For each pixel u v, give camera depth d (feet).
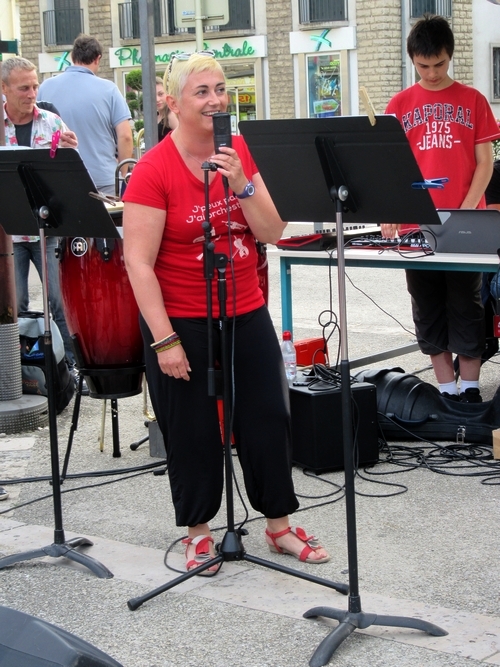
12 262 17.79
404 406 15.69
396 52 67.46
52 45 78.69
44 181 11.15
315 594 10.37
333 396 14.30
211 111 10.11
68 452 14.70
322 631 9.52
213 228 10.49
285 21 70.13
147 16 14.93
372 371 16.38
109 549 11.92
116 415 15.60
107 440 16.76
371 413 14.56
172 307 10.68
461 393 17.08
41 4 78.38
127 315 14.49
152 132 15.14
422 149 16.60
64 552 11.44
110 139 21.97
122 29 76.38
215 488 11.06
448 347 16.75
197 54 10.26
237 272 10.73
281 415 10.94
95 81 21.76
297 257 16.48
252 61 71.92
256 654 9.13
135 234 10.37
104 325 14.44
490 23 70.95
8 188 11.51
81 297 14.38
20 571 11.35
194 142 10.30
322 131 8.99
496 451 14.58
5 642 5.20
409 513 12.63
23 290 20.70
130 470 14.87
